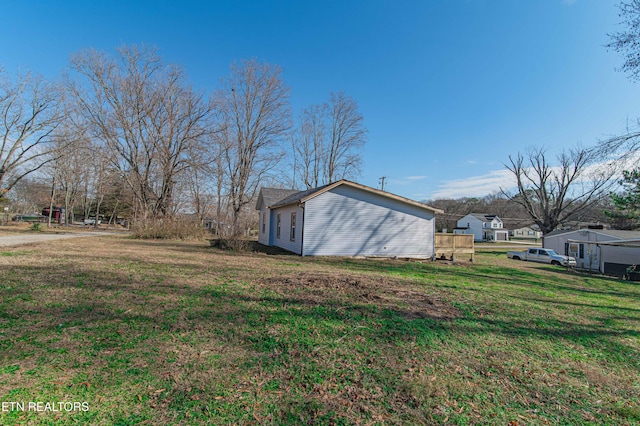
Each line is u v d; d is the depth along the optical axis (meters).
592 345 4.21
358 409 2.51
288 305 5.22
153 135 25.23
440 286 7.64
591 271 19.73
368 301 5.66
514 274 12.10
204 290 6.07
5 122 24.14
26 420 2.20
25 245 13.20
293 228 15.74
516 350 3.89
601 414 2.64
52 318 4.20
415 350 3.69
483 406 2.67
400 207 15.38
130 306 4.86
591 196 27.28
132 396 2.54
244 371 3.02
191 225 22.61
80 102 23.77
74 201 45.00
